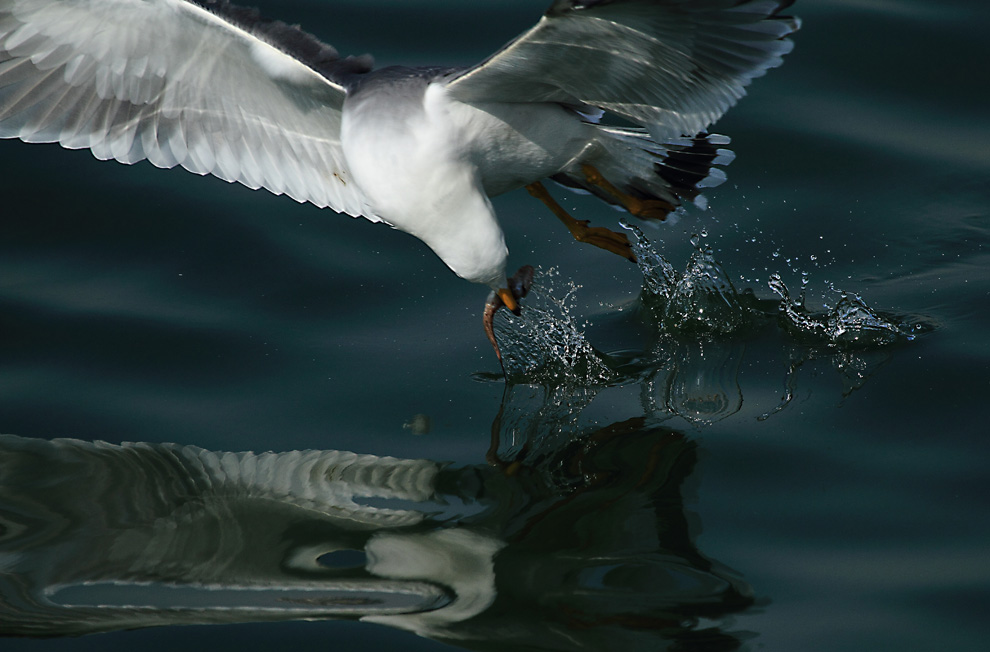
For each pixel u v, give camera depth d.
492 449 9.88
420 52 15.87
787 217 13.56
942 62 15.99
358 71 9.67
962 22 16.66
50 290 12.59
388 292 12.62
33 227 13.70
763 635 7.56
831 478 9.27
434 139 8.69
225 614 7.88
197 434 10.23
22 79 9.92
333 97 9.78
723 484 9.26
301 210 14.16
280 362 11.38
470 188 8.94
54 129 10.26
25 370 11.20
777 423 10.10
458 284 12.77
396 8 16.95
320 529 8.83
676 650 7.45
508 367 11.20
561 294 12.43
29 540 8.70
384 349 11.58
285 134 10.48
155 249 13.38
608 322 11.97
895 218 13.44
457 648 7.49
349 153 8.98
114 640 7.66
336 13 16.75
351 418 10.44
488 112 8.84
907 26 16.61
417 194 8.82
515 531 8.73
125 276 12.91
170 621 7.85
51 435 10.20
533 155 9.41
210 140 10.57
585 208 13.90
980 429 9.77
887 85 15.72
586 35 7.66
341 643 7.57
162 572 8.39
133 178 14.70
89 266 13.07
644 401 10.58
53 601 8.00
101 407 10.65
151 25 9.40
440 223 9.02
